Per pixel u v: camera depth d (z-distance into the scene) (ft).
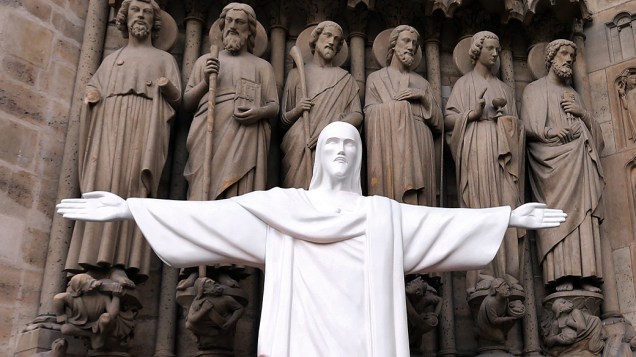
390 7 21.20
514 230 17.72
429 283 17.38
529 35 21.75
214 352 16.28
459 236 11.66
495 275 17.22
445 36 21.70
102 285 15.52
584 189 18.42
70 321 15.57
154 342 16.90
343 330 10.63
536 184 19.21
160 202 11.59
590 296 17.83
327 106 18.13
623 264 19.16
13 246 16.92
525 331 17.95
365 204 11.73
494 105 18.56
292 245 11.37
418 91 18.52
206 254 11.41
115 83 17.56
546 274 18.22
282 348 10.52
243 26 18.65
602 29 21.98
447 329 17.81
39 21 19.02
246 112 17.20
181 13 20.52
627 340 17.65
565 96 19.72
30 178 17.65
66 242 17.31
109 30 20.02
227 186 16.57
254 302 17.42
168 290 17.11
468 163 18.29
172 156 18.44
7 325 16.34
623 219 19.62
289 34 21.01
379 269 11.09
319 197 12.00
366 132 18.42
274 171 18.62
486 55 19.75
